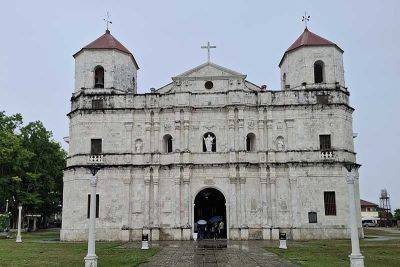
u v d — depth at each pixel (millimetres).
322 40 56594
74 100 56344
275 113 54344
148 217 52250
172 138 54312
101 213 52562
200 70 55844
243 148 53438
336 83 54781
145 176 53156
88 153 53844
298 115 54031
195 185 53250
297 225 51312
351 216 25688
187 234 51562
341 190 51969
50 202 80438
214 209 58781
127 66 57906
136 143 54375
